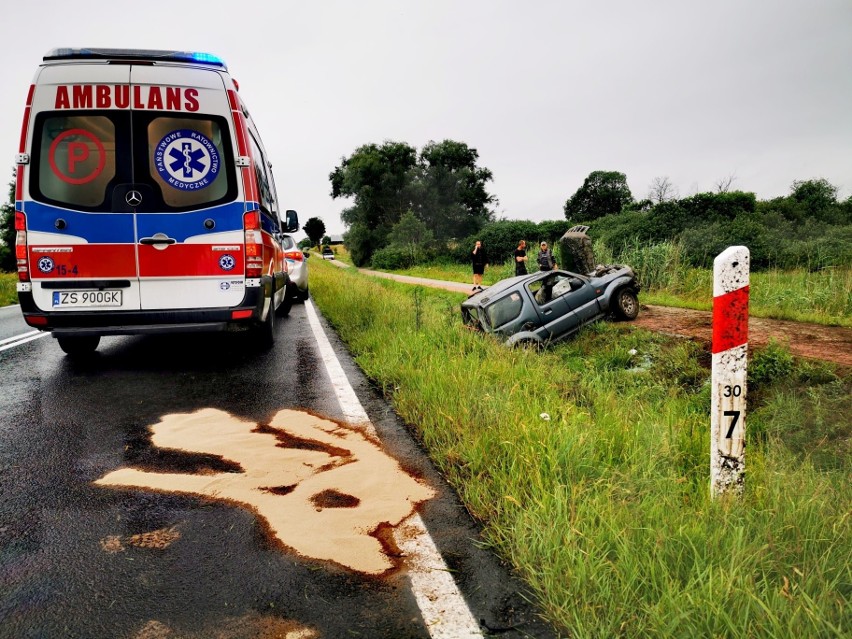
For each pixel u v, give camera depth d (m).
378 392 5.38
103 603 2.17
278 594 2.22
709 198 25.78
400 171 61.06
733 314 2.71
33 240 5.50
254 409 4.78
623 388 6.11
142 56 5.62
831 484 3.04
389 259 51.31
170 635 1.98
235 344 7.97
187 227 5.70
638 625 1.90
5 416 4.58
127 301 5.64
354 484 3.26
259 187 6.45
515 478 3.03
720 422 2.76
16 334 9.04
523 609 2.12
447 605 2.14
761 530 2.47
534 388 5.15
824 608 1.93
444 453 3.66
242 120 5.88
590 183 68.31
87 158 5.55
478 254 20.25
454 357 6.19
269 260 7.11
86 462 3.61
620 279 9.28
